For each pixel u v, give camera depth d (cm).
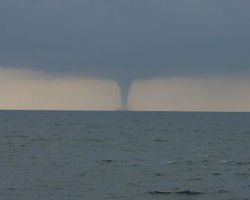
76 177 6278
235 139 13150
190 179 6275
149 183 5938
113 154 9062
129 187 5656
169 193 5344
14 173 6531
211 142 12088
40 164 7500
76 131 16288
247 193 5400
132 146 10800
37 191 5334
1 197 5012
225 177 6469
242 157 8788
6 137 13238
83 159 8206
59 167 7188
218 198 5138
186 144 11462
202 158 8562
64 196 5094
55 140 12350
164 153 9344
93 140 12425
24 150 9688
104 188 5562
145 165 7531
